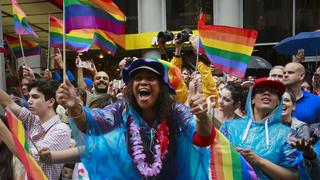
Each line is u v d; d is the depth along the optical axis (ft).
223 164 9.21
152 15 49.62
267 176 9.80
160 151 7.77
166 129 7.88
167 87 7.98
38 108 10.98
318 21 47.91
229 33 12.70
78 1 10.36
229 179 9.16
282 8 48.52
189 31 15.20
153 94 7.80
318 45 24.16
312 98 15.11
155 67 7.82
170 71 10.50
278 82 10.21
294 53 25.25
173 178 7.92
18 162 9.52
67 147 10.71
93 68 20.74
